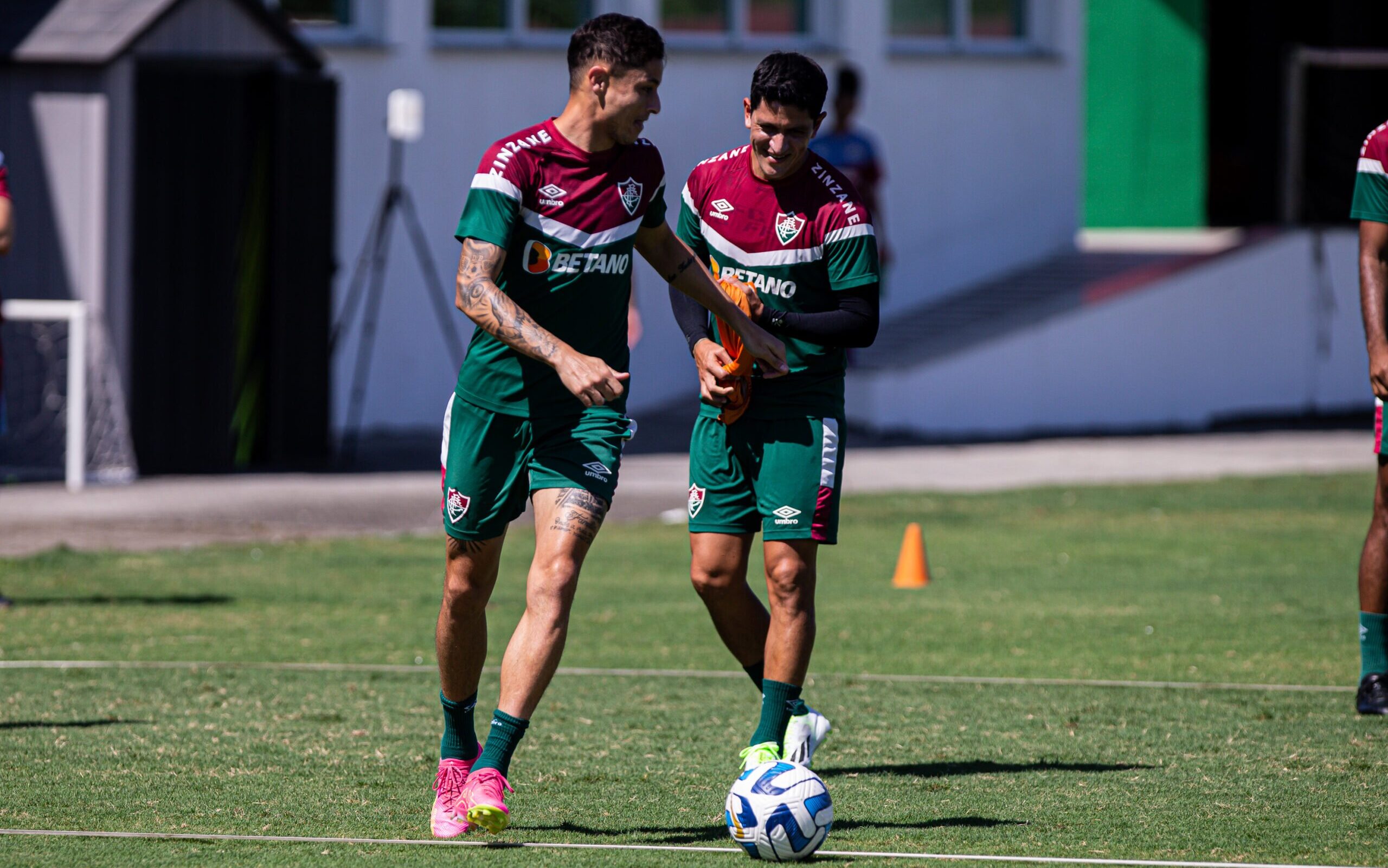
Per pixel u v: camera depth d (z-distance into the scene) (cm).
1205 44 8112
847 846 1636
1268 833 1686
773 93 1847
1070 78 7594
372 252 6281
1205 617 3134
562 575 1639
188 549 3862
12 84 4622
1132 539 4209
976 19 7512
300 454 5341
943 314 7212
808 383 1888
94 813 1745
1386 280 2272
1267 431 6756
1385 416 2264
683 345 6838
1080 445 6250
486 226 1631
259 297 5162
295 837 1653
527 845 1633
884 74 7206
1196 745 2116
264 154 5097
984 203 7469
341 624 3023
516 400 1677
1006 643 2881
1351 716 2297
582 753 2078
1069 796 1852
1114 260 7512
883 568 3781
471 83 6431
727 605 1945
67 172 4619
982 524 4462
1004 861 1571
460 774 1712
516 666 1616
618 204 1683
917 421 6525
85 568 3578
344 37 6275
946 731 2205
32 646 2766
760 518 1920
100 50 4550
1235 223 8725
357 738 2136
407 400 6381
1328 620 3105
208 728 2181
